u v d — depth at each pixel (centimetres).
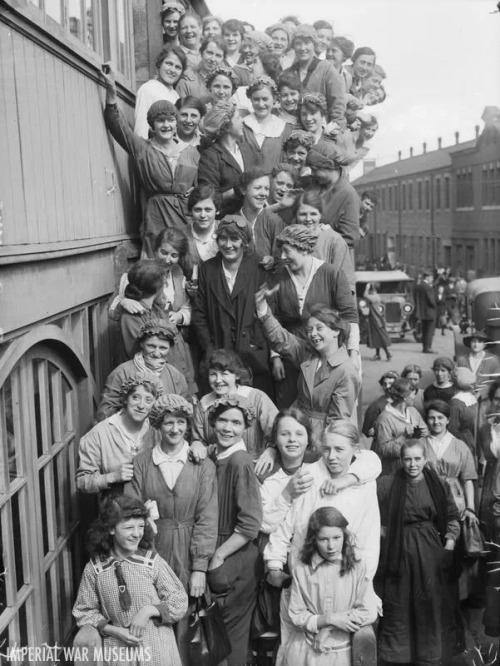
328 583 489
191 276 647
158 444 511
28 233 488
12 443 476
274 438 526
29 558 484
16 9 468
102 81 676
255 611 516
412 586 557
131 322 591
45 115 529
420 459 559
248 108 834
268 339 615
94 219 639
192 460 506
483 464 685
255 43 865
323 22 893
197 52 841
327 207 700
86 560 602
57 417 558
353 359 622
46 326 517
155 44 853
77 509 595
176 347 631
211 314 627
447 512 568
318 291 623
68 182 574
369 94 945
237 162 716
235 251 617
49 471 531
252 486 513
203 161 714
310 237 616
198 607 499
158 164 700
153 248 705
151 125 698
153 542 485
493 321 828
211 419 524
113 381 554
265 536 520
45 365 532
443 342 1389
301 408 583
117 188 721
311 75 839
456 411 699
